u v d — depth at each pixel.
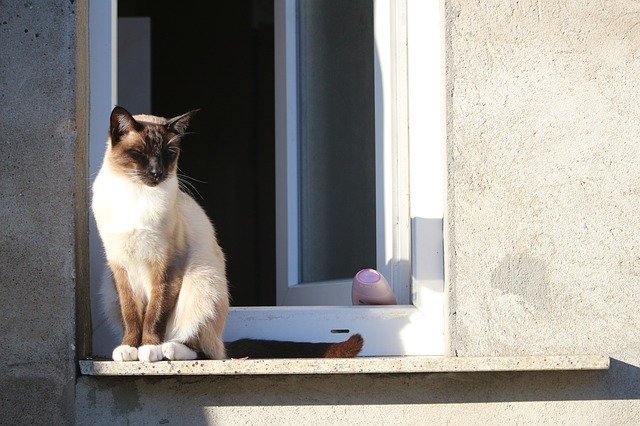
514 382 4.13
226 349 4.26
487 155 4.21
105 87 4.41
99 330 4.33
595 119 4.25
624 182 4.25
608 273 4.23
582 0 4.27
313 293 5.37
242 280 8.98
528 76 4.24
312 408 4.04
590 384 4.16
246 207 9.06
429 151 4.41
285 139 5.75
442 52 4.25
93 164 4.38
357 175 5.24
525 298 4.19
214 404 4.02
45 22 4.04
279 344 4.27
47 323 3.97
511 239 4.20
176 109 9.24
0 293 3.98
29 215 4.00
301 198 5.79
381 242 4.79
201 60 9.24
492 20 4.23
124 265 4.12
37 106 4.02
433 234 4.40
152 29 9.26
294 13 5.79
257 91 9.16
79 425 3.97
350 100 5.34
